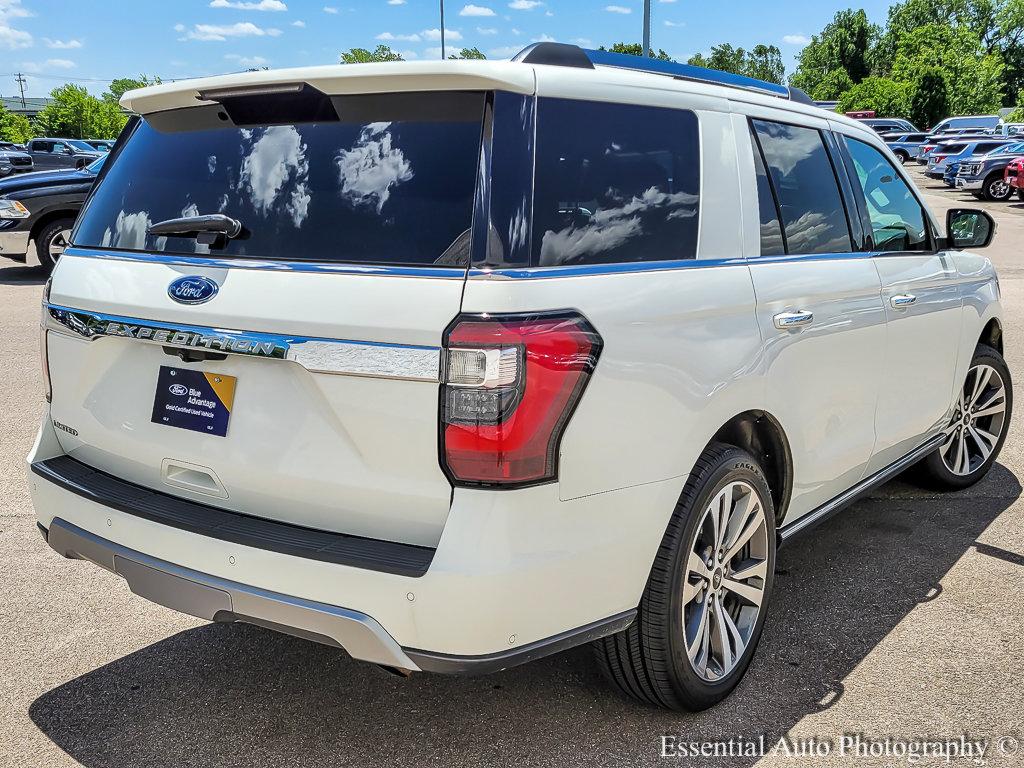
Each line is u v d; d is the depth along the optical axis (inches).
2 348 320.8
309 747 105.8
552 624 89.2
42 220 476.4
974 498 187.5
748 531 114.7
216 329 92.7
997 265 555.5
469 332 82.0
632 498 94.2
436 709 113.3
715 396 103.0
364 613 86.0
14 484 190.4
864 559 157.6
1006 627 133.6
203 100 104.0
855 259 137.5
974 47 3491.6
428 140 91.0
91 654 126.0
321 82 93.6
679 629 103.6
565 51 100.7
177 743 106.4
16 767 101.5
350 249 90.0
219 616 94.2
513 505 83.8
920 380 157.4
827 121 140.0
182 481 101.4
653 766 102.3
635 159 101.1
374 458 87.0
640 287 95.8
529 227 87.6
